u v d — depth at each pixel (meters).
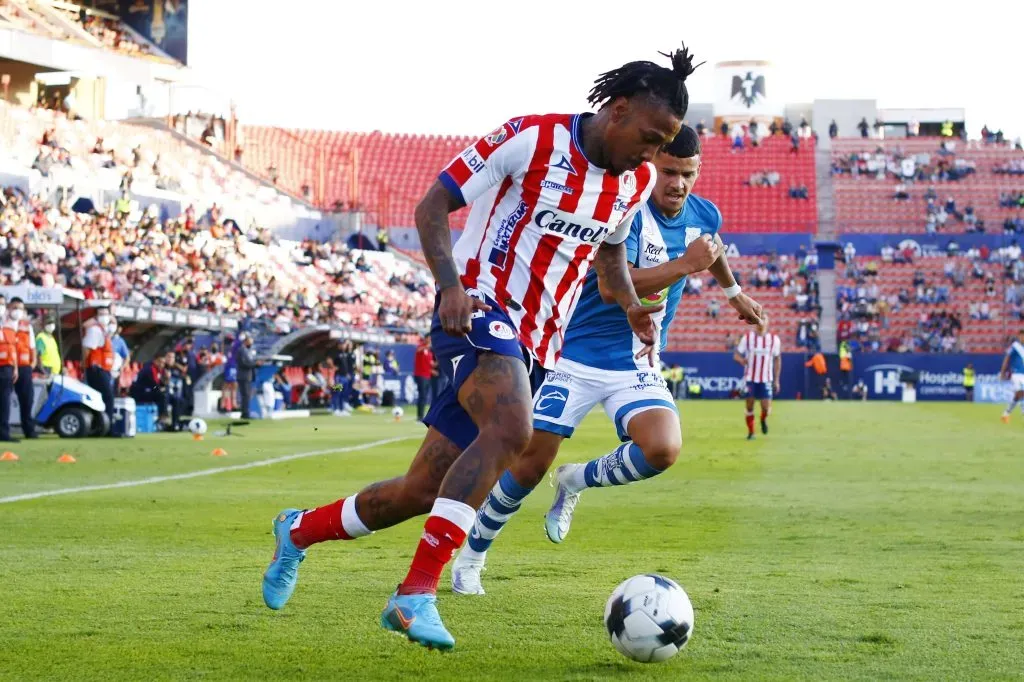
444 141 124.25
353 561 13.77
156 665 8.80
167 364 49.38
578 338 13.56
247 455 33.00
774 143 122.06
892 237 109.44
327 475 26.64
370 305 88.50
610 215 9.64
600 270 11.04
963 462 31.70
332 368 70.50
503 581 12.58
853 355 97.56
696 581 12.62
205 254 77.50
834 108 134.12
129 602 11.25
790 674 8.60
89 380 41.72
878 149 120.69
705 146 121.56
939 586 12.36
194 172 91.75
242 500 20.97
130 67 98.69
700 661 8.99
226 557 14.09
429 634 8.28
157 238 72.88
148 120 98.00
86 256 63.62
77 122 85.31
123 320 52.53
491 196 9.62
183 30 104.50
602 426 51.34
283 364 66.94
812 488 24.14
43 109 83.75
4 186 68.88
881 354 97.69
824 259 107.12
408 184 118.19
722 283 14.11
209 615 10.65
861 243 109.12
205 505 20.11
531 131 9.35
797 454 34.69
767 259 107.38
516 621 10.50
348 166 116.88
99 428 41.25
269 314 72.56
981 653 9.25
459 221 98.50
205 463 29.95
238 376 56.78
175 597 11.50
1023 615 10.77
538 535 16.50
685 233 14.15
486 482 8.72
